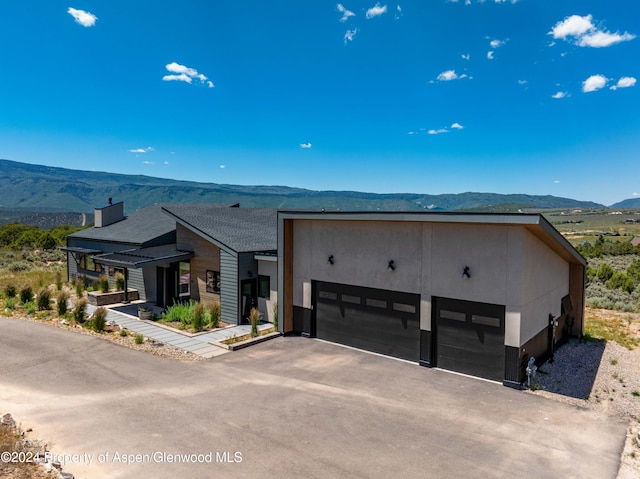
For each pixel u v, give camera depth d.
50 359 11.89
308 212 14.12
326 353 13.12
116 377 10.72
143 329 15.44
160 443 7.48
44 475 6.27
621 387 10.62
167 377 10.84
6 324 15.51
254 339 14.12
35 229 51.75
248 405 9.21
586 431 8.29
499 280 10.59
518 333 10.34
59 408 8.80
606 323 17.80
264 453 7.25
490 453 7.41
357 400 9.59
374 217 12.29
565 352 13.55
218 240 16.86
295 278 15.21
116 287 22.22
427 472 6.80
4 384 9.98
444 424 8.47
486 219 10.20
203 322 15.76
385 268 12.74
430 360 11.83
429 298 11.81
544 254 11.98
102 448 7.23
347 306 13.87
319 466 6.90
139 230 24.23
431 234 11.70
